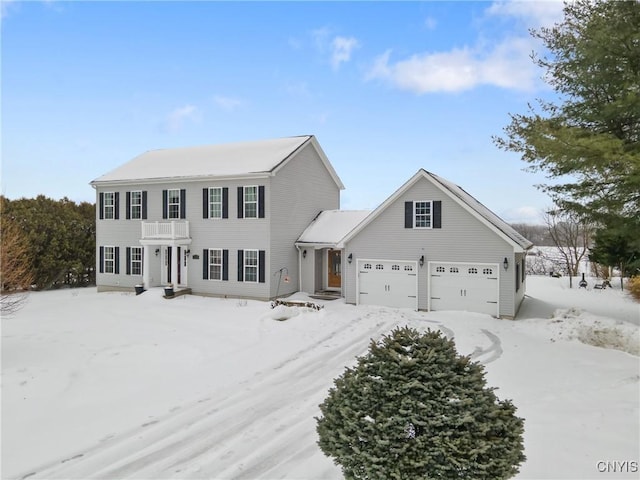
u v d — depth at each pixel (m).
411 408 4.12
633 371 9.48
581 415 7.03
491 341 12.93
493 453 4.03
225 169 21.73
